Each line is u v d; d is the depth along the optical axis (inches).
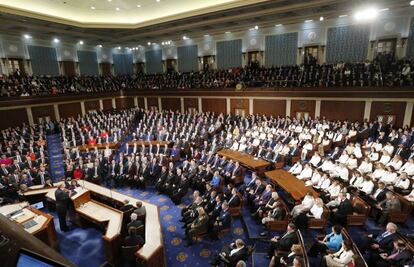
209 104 952.3
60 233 334.3
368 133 601.3
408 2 622.8
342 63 783.7
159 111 1046.4
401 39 717.3
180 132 702.5
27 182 437.7
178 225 350.0
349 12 701.3
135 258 245.6
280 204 310.0
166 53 1189.7
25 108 816.9
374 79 682.2
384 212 308.7
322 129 622.2
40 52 984.9
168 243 311.9
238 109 892.6
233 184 438.9
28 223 284.5
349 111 703.1
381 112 663.1
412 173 385.4
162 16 800.3
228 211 314.2
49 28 794.2
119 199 352.8
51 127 826.8
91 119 884.6
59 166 574.2
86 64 1160.8
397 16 708.7
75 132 744.3
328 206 327.6
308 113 765.3
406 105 628.4
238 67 988.6
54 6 703.1
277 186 422.9
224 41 1013.2
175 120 849.5
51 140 760.3
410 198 323.9
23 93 827.4
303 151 501.0
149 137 692.1
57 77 989.2
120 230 284.7
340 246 251.8
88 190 358.9
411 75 641.6
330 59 829.8
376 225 317.4
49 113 882.1
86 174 476.7
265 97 828.0
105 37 991.0
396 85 639.8
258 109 852.0
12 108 784.3
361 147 510.6
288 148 526.6
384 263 230.1
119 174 484.7
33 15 658.8
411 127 627.2
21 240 62.2
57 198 329.4
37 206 378.0
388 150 481.7
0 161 515.2
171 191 424.8
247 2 611.2
